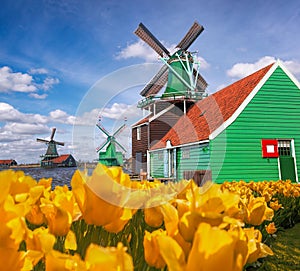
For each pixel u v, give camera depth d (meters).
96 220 0.61
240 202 1.25
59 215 0.68
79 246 0.76
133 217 1.13
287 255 3.98
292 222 6.04
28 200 0.56
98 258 0.35
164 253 0.40
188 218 0.52
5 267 0.43
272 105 13.23
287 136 13.21
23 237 0.47
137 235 0.86
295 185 6.52
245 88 14.21
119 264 0.35
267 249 0.72
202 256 0.39
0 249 0.43
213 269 0.39
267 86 13.32
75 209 0.79
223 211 0.73
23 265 0.45
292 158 13.17
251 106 12.93
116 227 0.63
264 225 2.83
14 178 0.63
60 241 0.77
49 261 0.43
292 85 13.66
